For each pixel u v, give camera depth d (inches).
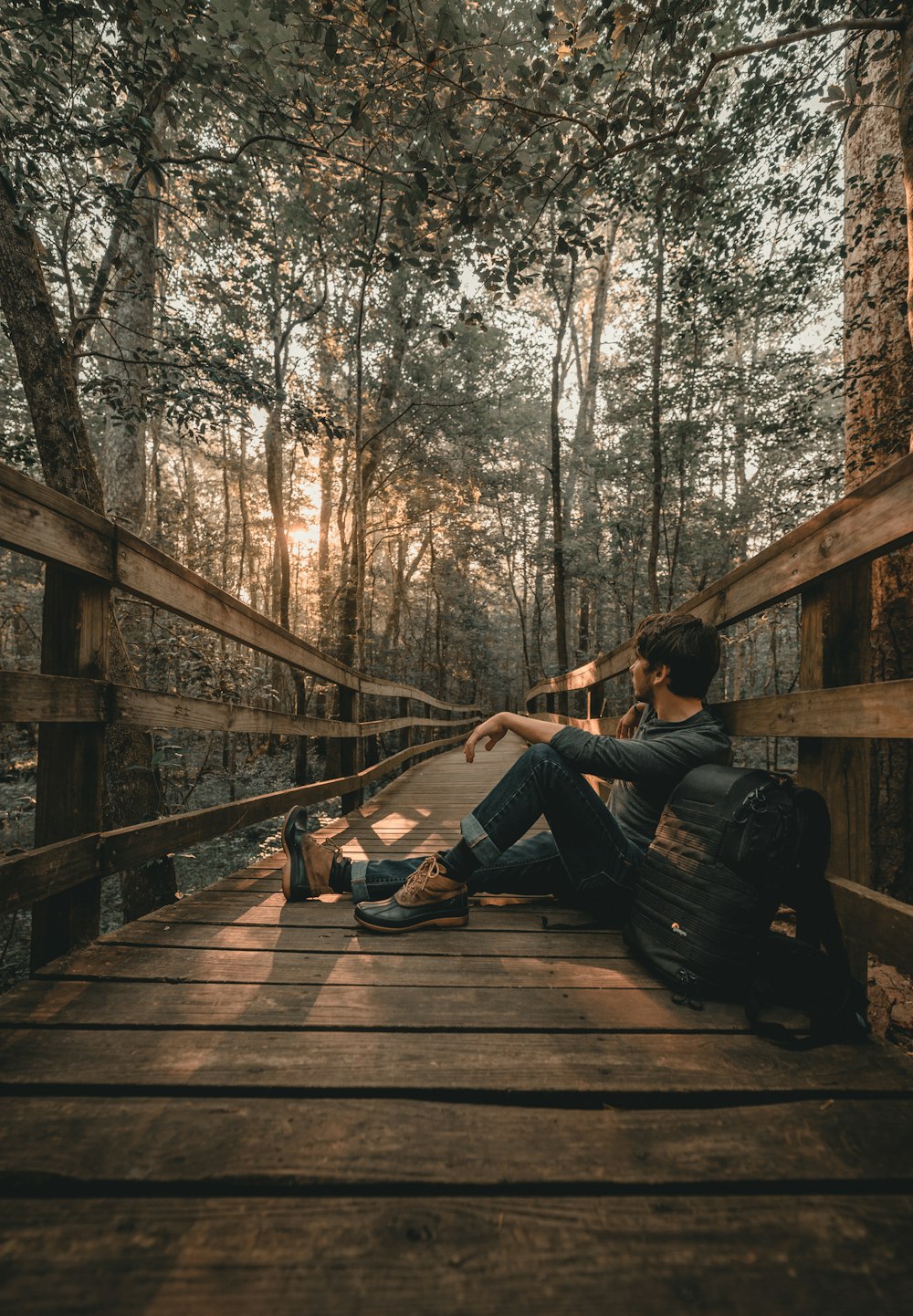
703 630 77.6
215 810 103.0
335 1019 60.1
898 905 54.6
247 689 243.1
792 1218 37.6
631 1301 32.1
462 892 85.3
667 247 449.7
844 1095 49.7
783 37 136.5
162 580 86.2
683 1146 43.5
